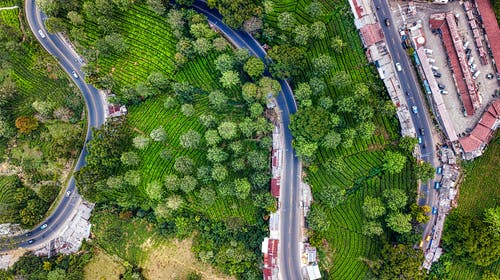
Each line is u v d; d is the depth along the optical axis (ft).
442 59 363.15
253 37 384.47
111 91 408.46
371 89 370.94
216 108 390.63
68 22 399.85
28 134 407.23
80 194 385.50
